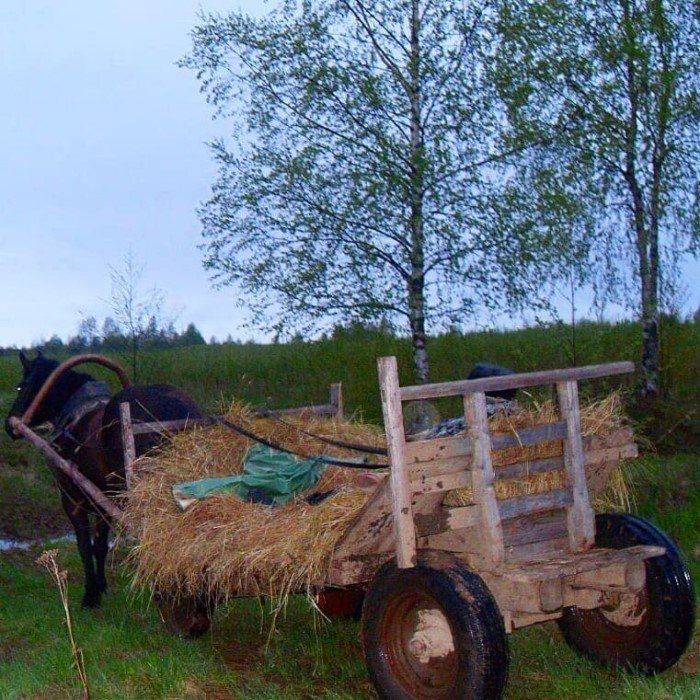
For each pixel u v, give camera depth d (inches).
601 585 214.8
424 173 531.2
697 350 650.2
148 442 293.9
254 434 292.4
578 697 223.8
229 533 237.9
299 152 553.0
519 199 543.5
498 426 217.6
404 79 545.3
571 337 619.5
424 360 559.2
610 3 580.7
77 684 229.6
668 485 453.4
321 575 220.1
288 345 781.9
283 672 249.6
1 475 562.9
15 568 394.9
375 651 214.8
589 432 231.0
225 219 571.8
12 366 939.3
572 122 581.6
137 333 669.9
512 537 220.4
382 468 250.8
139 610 318.7
